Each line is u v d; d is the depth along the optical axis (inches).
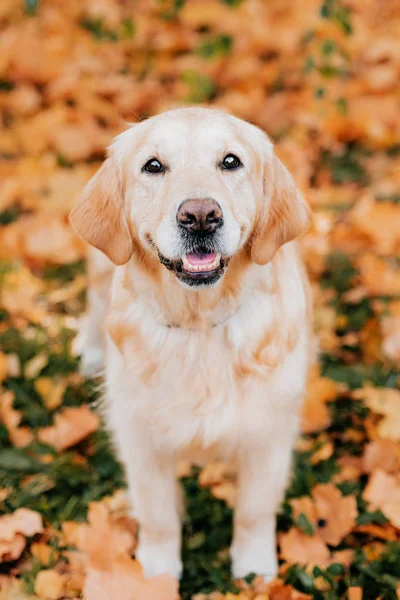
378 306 138.7
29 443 118.6
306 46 208.5
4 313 144.2
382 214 153.4
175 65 218.5
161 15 226.8
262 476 97.3
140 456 97.3
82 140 187.2
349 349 134.6
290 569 98.3
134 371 92.4
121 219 92.7
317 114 189.0
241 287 90.4
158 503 98.8
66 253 155.2
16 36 222.4
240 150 86.5
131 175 89.1
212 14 229.0
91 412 124.4
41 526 103.6
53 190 168.7
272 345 90.6
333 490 106.0
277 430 94.1
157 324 92.2
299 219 94.5
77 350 136.8
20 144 191.5
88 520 108.2
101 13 229.5
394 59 209.5
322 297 143.8
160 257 86.1
